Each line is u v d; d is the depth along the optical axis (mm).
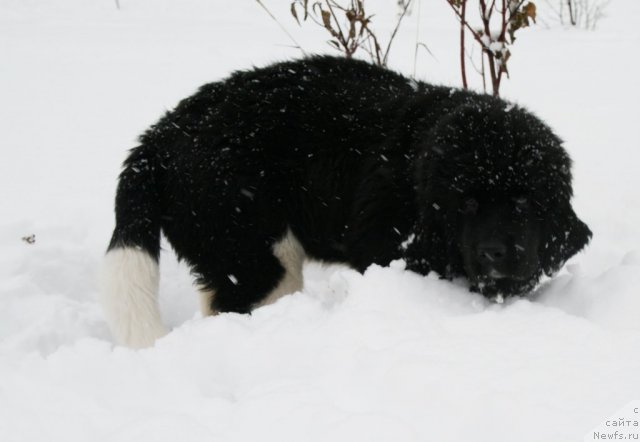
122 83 3930
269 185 2320
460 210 2162
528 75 3852
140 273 2301
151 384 1974
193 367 2016
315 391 1901
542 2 6082
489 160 2131
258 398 1899
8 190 3008
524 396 1844
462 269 2211
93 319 2447
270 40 4641
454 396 1861
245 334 2057
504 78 3762
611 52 4324
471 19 5469
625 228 2637
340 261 2404
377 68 2426
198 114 2365
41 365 2041
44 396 1958
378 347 1978
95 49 4625
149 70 4129
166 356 2045
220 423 1873
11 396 1963
